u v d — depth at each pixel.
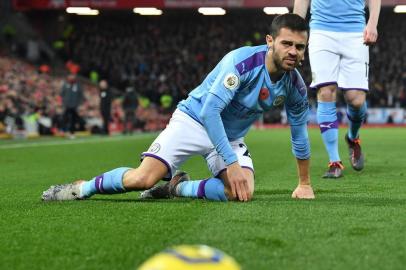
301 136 5.41
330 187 6.59
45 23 40.56
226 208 4.81
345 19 7.83
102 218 4.45
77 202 5.29
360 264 3.14
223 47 42.75
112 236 3.85
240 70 4.92
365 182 7.12
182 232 3.93
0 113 23.94
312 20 8.02
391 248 3.47
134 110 27.31
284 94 5.14
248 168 5.29
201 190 5.29
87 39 41.16
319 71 7.83
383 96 38.22
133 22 42.81
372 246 3.51
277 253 3.36
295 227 4.04
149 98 38.56
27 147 16.31
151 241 3.69
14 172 9.21
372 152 12.84
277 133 25.95
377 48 41.41
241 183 5.04
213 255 2.09
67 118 24.92
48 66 36.12
